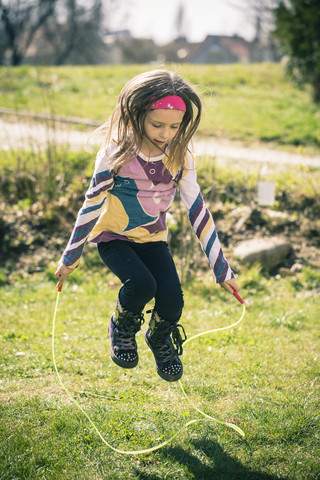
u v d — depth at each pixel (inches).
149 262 112.7
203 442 113.5
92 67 792.9
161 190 109.3
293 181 299.3
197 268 245.0
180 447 111.8
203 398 133.5
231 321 195.2
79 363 154.0
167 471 104.3
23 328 186.4
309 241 265.3
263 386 140.0
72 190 292.0
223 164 340.5
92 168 300.5
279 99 589.0
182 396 134.2
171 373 116.0
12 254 269.7
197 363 156.1
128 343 114.0
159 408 126.2
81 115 473.1
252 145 418.3
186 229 241.3
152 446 111.7
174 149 106.7
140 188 107.3
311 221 274.4
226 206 281.3
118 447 110.9
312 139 431.2
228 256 255.4
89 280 244.5
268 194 273.4
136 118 101.2
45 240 275.4
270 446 112.1
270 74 707.4
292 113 513.3
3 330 182.9
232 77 683.4
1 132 398.0
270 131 448.1
